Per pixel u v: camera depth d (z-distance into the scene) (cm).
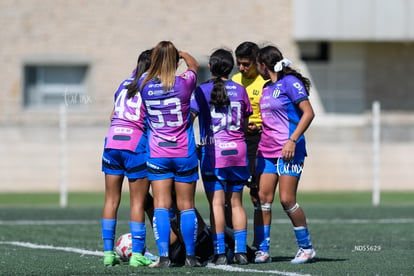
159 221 2827
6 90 8344
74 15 8400
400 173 7944
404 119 8725
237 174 2923
